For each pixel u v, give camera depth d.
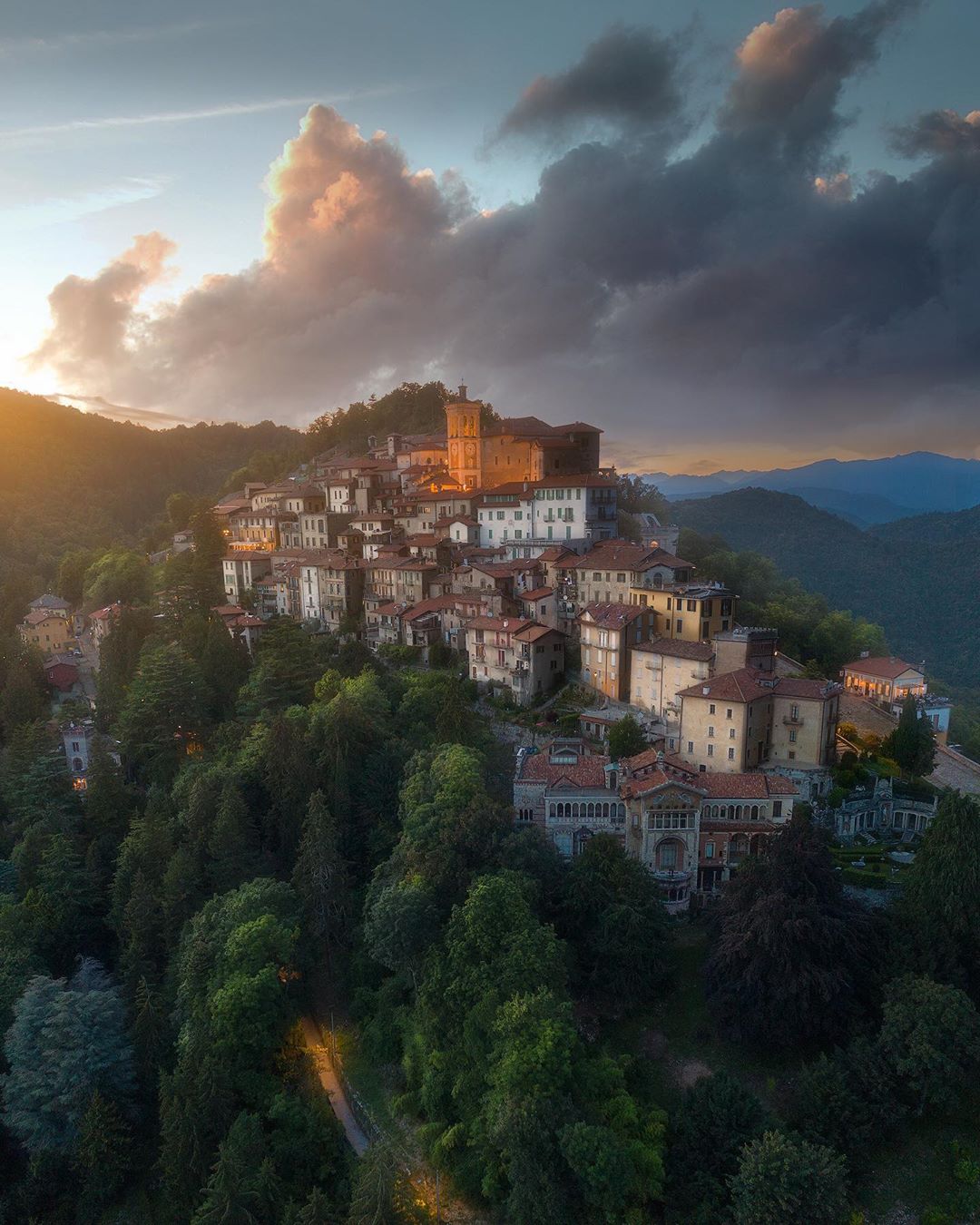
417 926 68.81
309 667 126.25
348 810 92.50
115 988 79.94
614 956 67.44
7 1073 73.88
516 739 105.94
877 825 84.88
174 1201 62.44
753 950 62.25
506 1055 56.88
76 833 103.56
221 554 181.25
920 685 113.75
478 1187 57.88
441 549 144.50
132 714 118.31
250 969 71.19
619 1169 51.09
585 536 134.88
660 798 76.56
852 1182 54.88
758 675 91.50
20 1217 69.69
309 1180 62.62
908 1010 57.81
